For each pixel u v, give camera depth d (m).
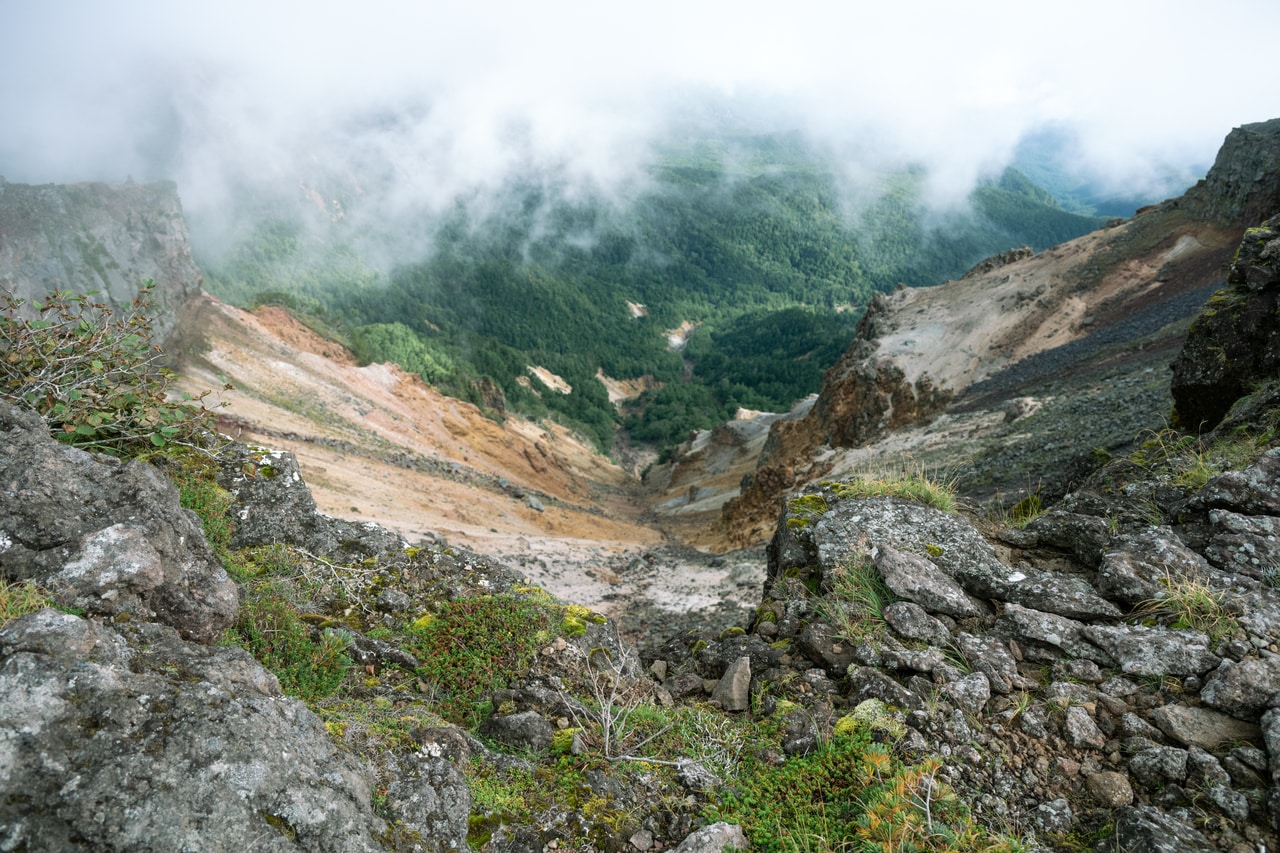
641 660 6.01
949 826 3.29
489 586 5.80
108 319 5.11
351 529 6.03
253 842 2.21
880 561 4.99
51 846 2.00
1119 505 5.63
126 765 2.17
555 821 3.33
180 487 5.12
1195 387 8.03
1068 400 29.67
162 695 2.43
